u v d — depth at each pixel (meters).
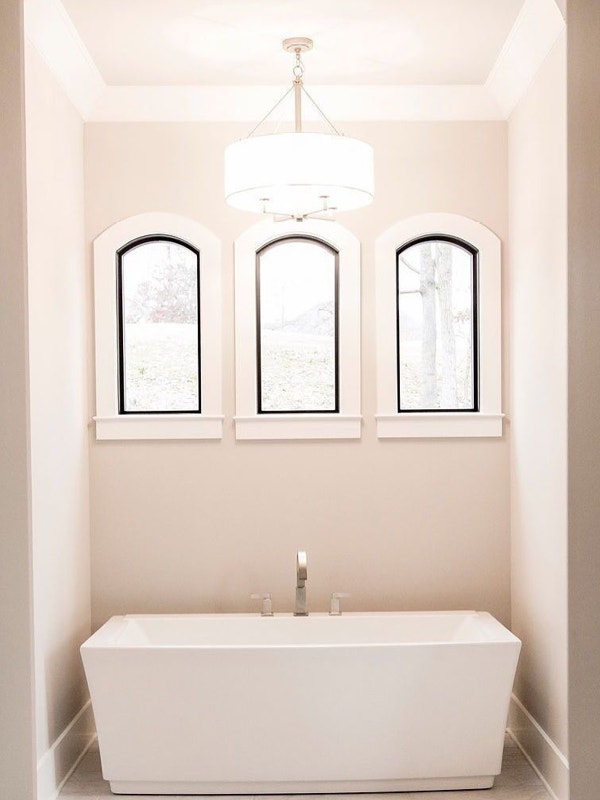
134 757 3.28
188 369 4.13
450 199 4.08
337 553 4.05
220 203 4.05
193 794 3.31
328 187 3.12
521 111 3.79
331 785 3.32
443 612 3.88
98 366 4.00
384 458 4.06
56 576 3.45
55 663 3.39
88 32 3.38
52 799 3.25
